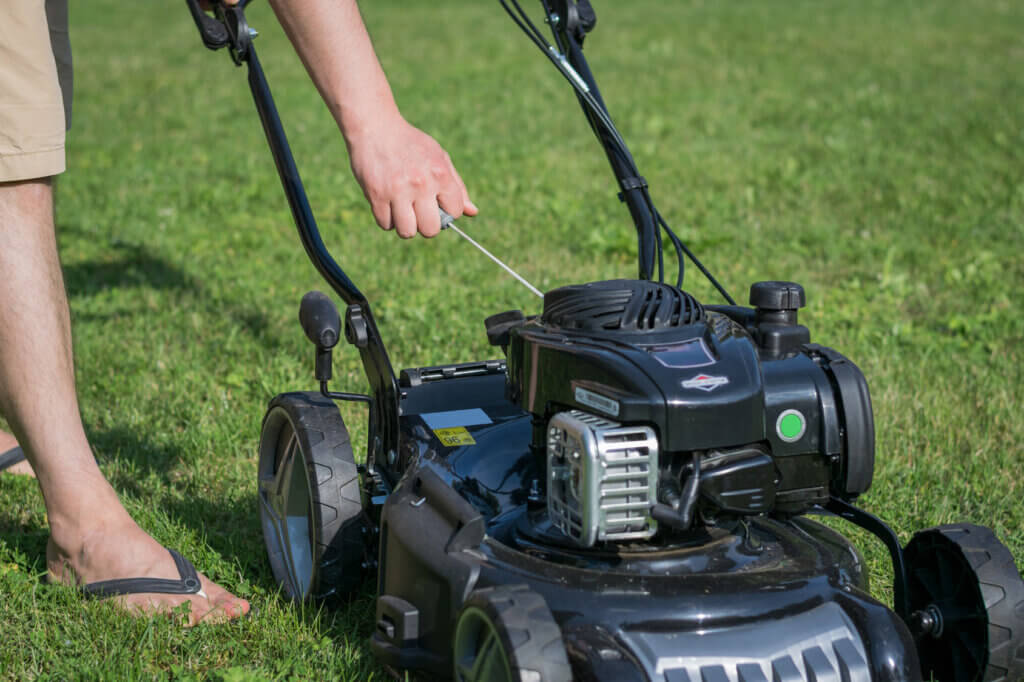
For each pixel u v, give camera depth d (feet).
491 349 11.80
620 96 28.14
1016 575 7.75
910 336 12.29
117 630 8.48
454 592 7.53
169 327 12.82
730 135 23.80
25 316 8.57
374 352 8.61
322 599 8.55
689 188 19.31
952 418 10.71
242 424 10.71
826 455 7.90
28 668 8.30
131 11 48.60
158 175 20.92
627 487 7.41
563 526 7.56
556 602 7.37
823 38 37.42
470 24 42.47
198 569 9.09
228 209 18.39
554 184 19.80
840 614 7.45
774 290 8.05
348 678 8.16
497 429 8.46
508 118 26.03
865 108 26.21
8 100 8.34
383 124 8.48
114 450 10.48
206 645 8.43
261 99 8.98
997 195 18.53
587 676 7.22
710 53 34.71
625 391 7.43
